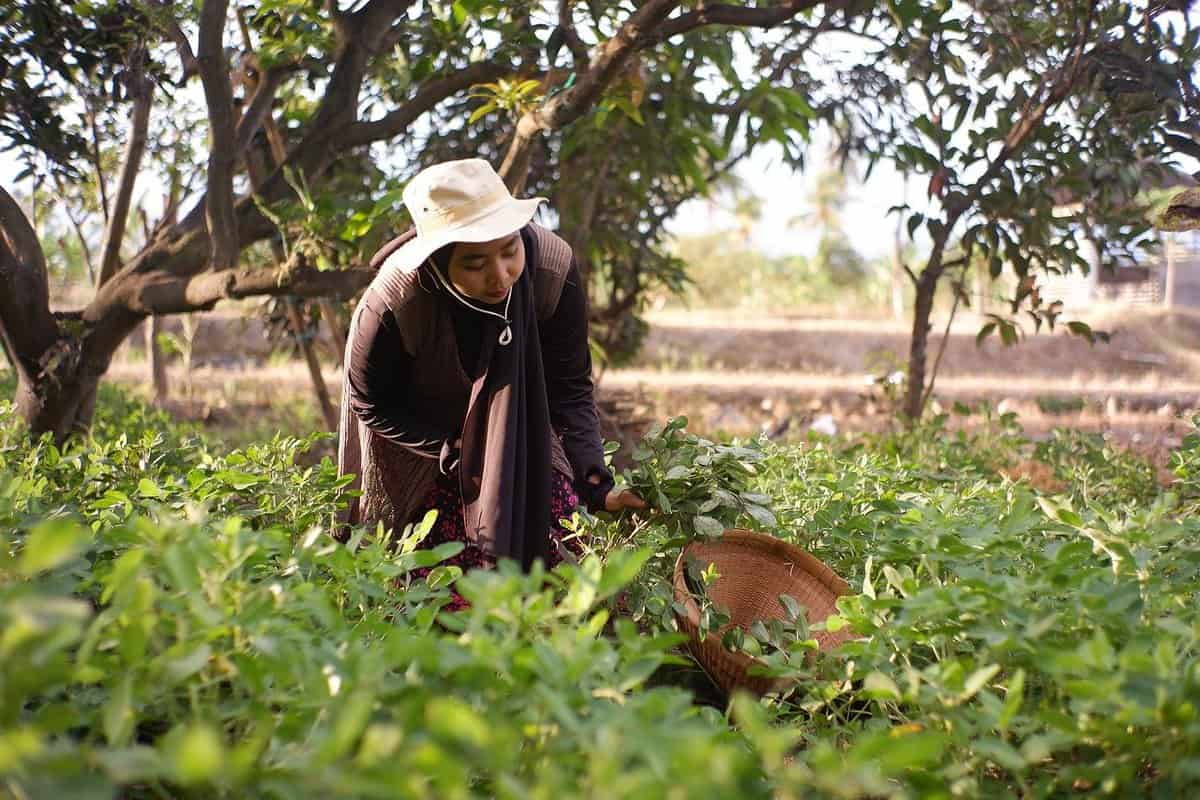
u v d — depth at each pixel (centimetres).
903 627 174
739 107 548
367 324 262
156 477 316
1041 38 509
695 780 100
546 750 127
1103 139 496
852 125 569
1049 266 568
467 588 137
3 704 102
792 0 399
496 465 260
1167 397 1452
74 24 512
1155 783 139
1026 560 221
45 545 99
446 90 550
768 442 408
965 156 536
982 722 145
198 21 498
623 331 859
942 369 1898
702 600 256
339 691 134
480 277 246
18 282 503
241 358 1777
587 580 140
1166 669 137
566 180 679
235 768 100
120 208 555
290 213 486
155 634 138
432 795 113
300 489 288
